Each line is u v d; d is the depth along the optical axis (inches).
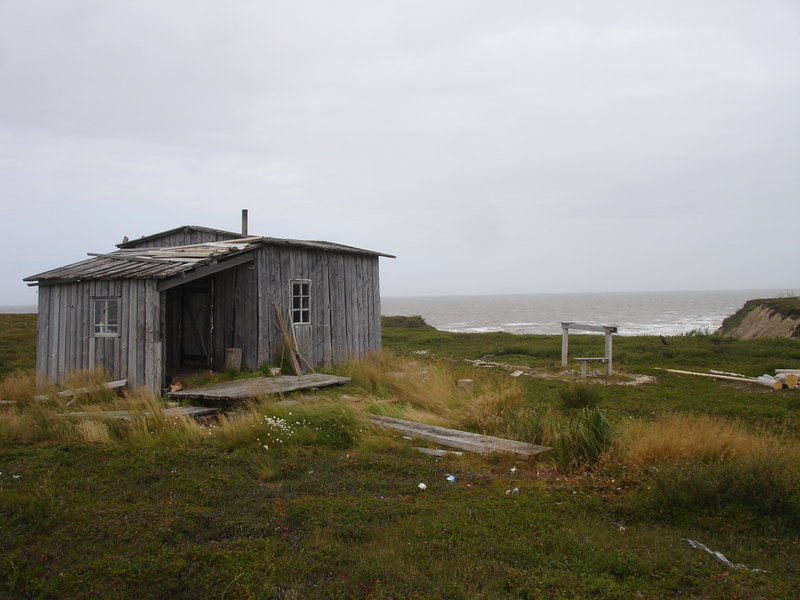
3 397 463.5
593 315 3683.6
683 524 216.2
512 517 219.9
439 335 1270.9
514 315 3892.7
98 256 580.4
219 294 569.3
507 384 519.8
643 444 287.1
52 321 538.0
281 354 565.0
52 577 169.0
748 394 519.5
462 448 332.5
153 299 481.4
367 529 206.5
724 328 1706.4
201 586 166.4
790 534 205.2
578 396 442.6
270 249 565.0
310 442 340.5
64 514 216.5
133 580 167.5
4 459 301.0
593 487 259.3
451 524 211.8
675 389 551.5
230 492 248.4
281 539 200.2
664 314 3727.9
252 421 352.5
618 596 160.1
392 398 482.0
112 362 500.4
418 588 165.0
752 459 244.8
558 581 169.6
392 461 299.7
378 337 735.7
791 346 863.7
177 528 206.1
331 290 648.4
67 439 346.9
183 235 668.1
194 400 453.1
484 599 159.3
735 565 181.9
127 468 285.3
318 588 166.2
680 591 165.0
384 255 733.9
